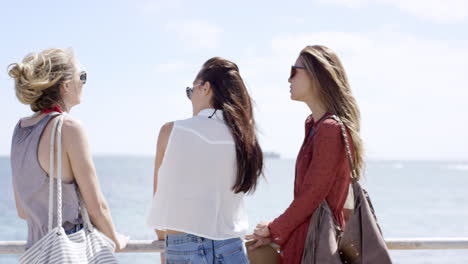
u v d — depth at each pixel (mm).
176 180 2029
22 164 1949
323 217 2221
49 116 1958
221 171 2076
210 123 2088
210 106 2166
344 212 2393
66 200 1939
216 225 2057
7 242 2268
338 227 2244
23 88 1926
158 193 2053
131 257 14812
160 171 2059
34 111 2035
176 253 2029
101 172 77062
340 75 2396
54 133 1925
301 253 2234
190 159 2037
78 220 1974
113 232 2053
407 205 31203
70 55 2051
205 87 2166
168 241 2064
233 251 2074
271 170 97000
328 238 2172
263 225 2330
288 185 44250
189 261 1999
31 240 1960
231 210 2123
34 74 1927
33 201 1939
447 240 2445
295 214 2230
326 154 2225
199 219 2020
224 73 2164
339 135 2250
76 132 1949
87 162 1959
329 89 2348
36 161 1923
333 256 2139
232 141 2098
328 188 2236
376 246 2096
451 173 100125
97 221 1993
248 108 2188
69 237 1892
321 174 2215
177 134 2053
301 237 2248
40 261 1829
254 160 2141
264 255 2344
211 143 2062
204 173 2047
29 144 1938
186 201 2025
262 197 30984
